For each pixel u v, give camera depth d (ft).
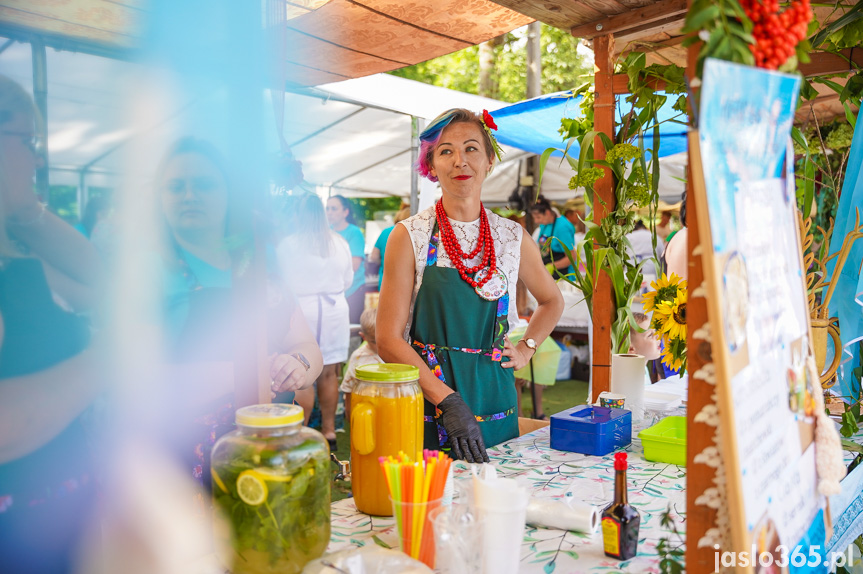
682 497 4.98
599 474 5.55
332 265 13.62
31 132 4.21
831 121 12.26
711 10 3.03
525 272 7.63
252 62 4.79
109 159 5.06
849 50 7.98
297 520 3.54
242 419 3.62
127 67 5.16
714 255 2.99
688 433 3.42
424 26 8.17
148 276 4.94
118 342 4.80
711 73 2.89
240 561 3.55
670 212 20.35
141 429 4.89
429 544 3.77
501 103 19.51
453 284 6.77
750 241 3.37
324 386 14.56
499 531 3.49
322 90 15.42
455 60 52.75
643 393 7.82
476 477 3.67
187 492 4.96
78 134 5.06
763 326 3.44
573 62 46.70
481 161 6.90
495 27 8.30
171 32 5.08
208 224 5.07
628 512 3.92
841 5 7.38
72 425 4.49
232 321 4.84
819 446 4.02
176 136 5.07
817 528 4.45
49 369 4.20
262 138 4.82
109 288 4.79
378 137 20.95
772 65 3.34
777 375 3.56
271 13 5.71
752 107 3.32
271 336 5.93
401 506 3.78
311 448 3.65
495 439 6.95
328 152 21.77
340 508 4.77
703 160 2.96
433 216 7.03
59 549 4.37
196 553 4.32
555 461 5.95
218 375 5.16
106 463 4.76
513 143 17.72
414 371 4.57
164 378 4.95
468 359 6.79
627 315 8.54
